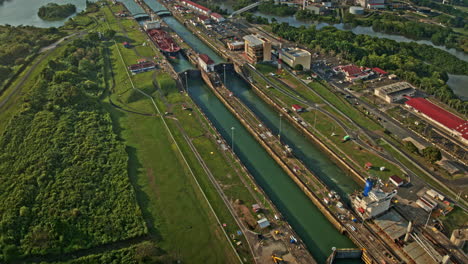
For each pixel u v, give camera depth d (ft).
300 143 581.53
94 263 359.87
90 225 399.85
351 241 406.00
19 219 392.88
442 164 488.44
